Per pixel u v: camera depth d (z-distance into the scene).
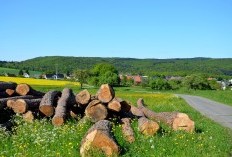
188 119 15.79
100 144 10.55
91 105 14.48
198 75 134.25
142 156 10.70
